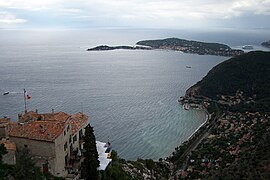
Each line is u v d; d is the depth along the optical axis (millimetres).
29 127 57375
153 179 77125
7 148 51469
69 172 57344
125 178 64438
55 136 54406
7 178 44844
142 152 114375
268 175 65125
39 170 49812
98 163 60656
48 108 164250
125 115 158250
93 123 142875
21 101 178250
